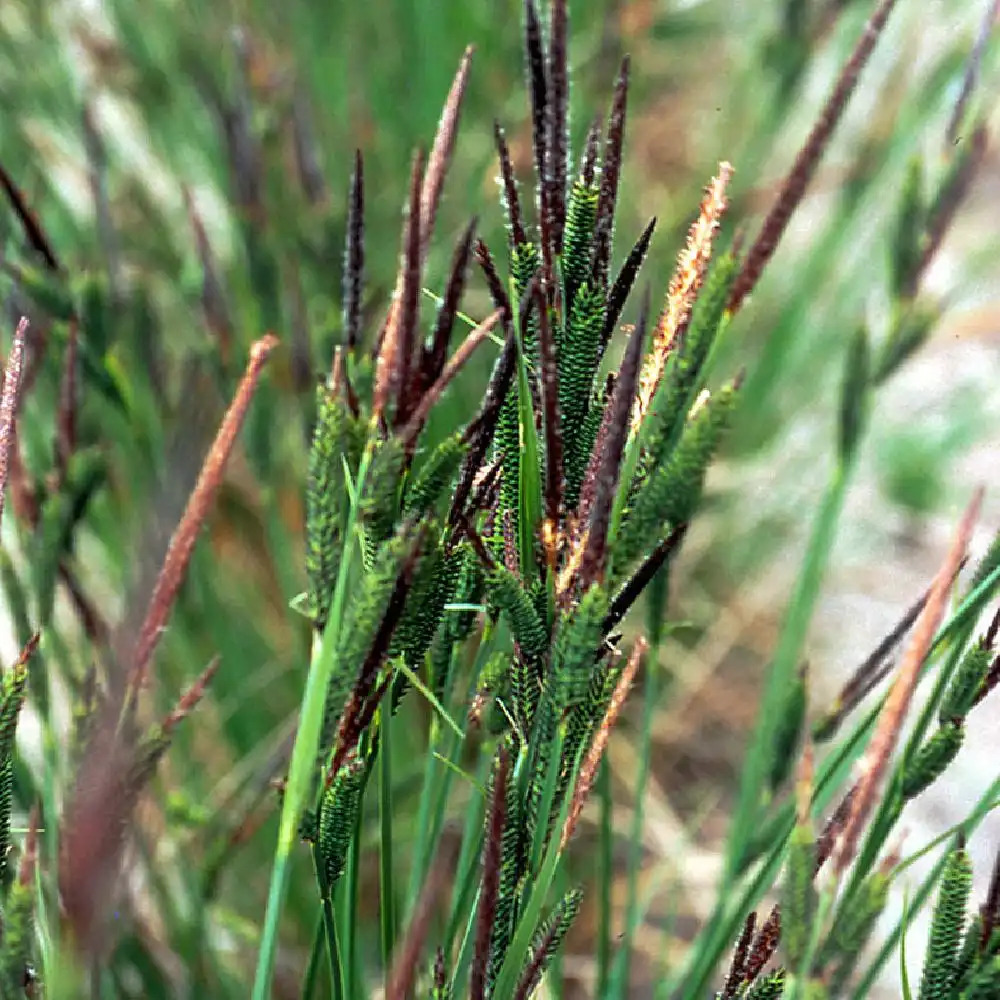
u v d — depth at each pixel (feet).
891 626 2.22
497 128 0.60
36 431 1.26
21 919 0.52
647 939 1.70
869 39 0.51
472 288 1.86
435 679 0.69
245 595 1.77
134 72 2.04
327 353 1.07
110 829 0.49
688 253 0.57
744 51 2.47
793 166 0.52
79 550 1.62
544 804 0.60
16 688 0.56
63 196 1.90
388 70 2.23
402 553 0.53
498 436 0.60
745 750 1.98
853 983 1.59
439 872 0.52
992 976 0.58
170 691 1.52
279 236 1.51
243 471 1.76
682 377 0.54
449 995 0.68
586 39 2.09
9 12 1.97
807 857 0.54
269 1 2.28
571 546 0.58
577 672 0.55
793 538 2.25
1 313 1.14
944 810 1.88
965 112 0.97
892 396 2.58
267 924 0.58
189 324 1.78
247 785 1.48
